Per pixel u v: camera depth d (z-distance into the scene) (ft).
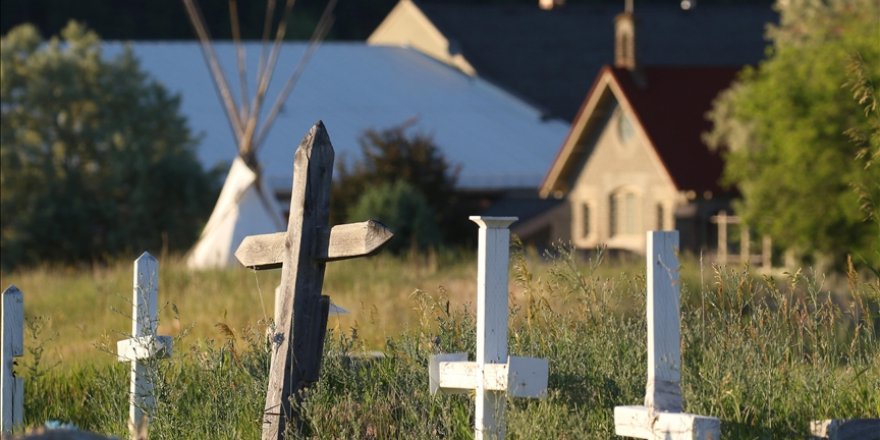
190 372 89.86
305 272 72.69
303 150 72.95
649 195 437.17
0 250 402.11
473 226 452.35
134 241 417.28
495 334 65.51
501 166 522.06
